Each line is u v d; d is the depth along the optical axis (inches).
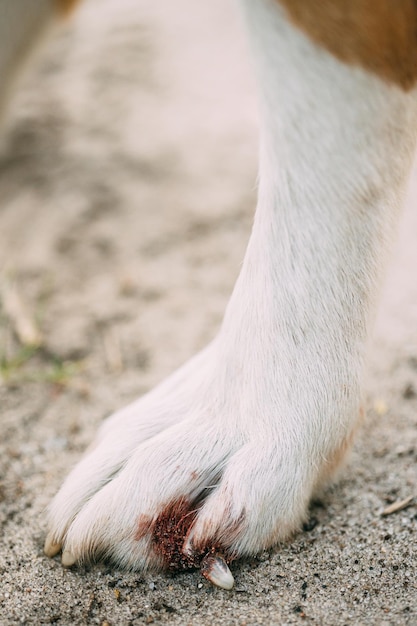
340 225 17.2
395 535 18.0
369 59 16.5
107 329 23.4
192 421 17.9
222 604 17.1
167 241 25.8
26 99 33.6
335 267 17.3
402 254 24.5
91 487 17.9
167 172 28.9
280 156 17.1
